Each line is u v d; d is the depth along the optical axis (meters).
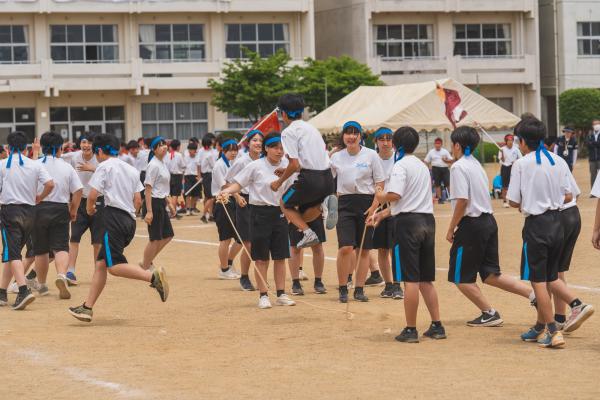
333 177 14.84
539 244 11.27
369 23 69.75
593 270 17.94
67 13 63.88
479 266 12.41
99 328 13.10
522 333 12.14
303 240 13.66
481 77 70.62
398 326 12.88
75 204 15.87
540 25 75.31
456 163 12.14
